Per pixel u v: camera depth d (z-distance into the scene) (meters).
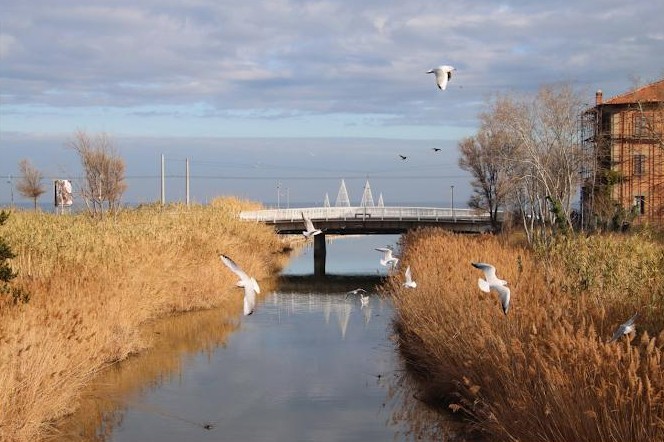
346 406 17.20
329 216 66.62
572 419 10.34
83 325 18.09
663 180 62.25
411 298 20.95
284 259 60.78
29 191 80.62
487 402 13.38
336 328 27.28
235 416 16.56
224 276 33.16
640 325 13.64
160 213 47.19
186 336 25.33
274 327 27.38
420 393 17.59
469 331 15.05
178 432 15.44
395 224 65.06
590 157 58.38
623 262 18.94
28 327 15.38
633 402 9.54
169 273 29.02
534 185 55.97
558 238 25.61
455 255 25.00
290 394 18.22
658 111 55.47
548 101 54.56
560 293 16.03
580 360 10.66
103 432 15.31
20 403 13.84
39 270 22.94
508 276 19.34
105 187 50.97
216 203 63.88
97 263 25.30
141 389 18.61
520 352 11.77
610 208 55.72
